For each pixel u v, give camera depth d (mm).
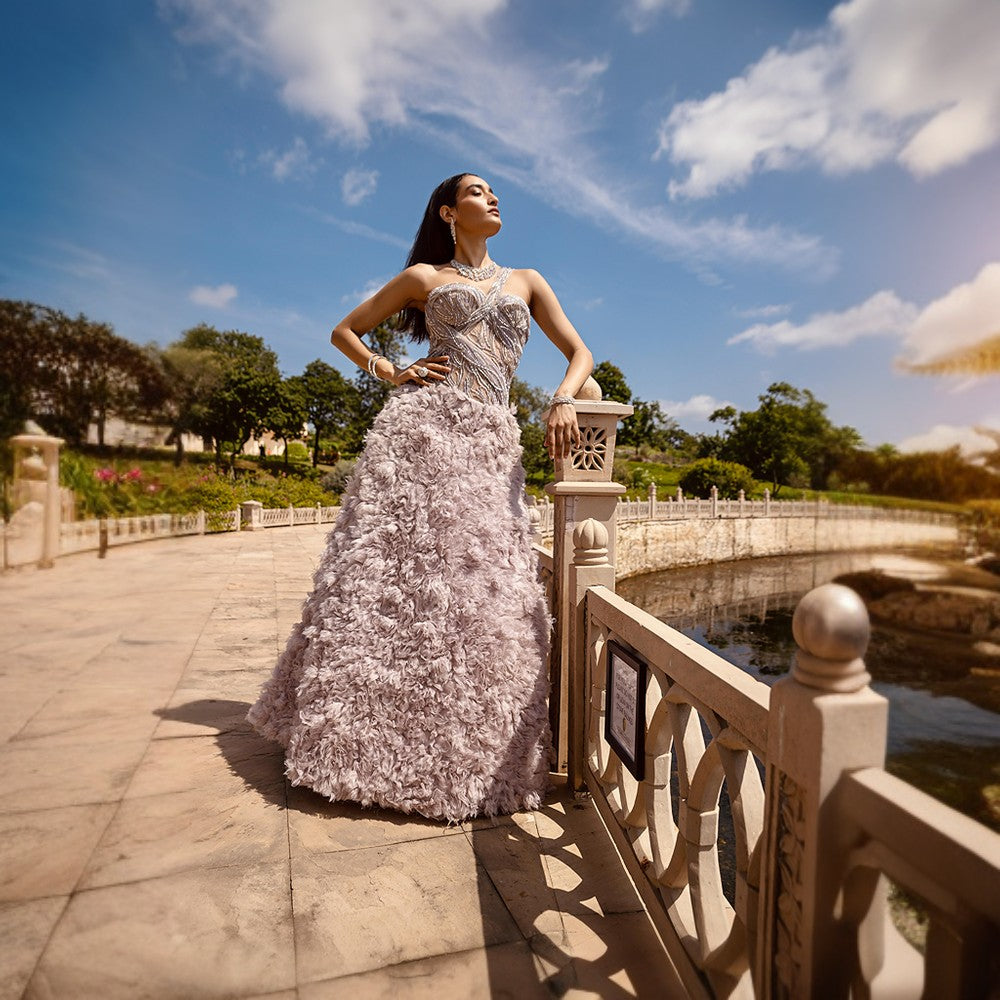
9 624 4785
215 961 1280
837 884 770
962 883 589
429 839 1781
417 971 1279
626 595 26438
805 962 788
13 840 1722
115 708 2854
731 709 1054
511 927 1426
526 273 2279
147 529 12203
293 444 58312
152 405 13078
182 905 1453
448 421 2098
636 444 67062
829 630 761
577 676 2113
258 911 1443
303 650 2117
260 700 2205
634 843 1599
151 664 3660
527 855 1720
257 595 6301
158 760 2270
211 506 15594
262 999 1188
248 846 1712
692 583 29078
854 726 762
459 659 1883
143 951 1301
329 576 2057
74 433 10969
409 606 1920
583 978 1277
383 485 2062
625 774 1803
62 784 2070
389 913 1456
